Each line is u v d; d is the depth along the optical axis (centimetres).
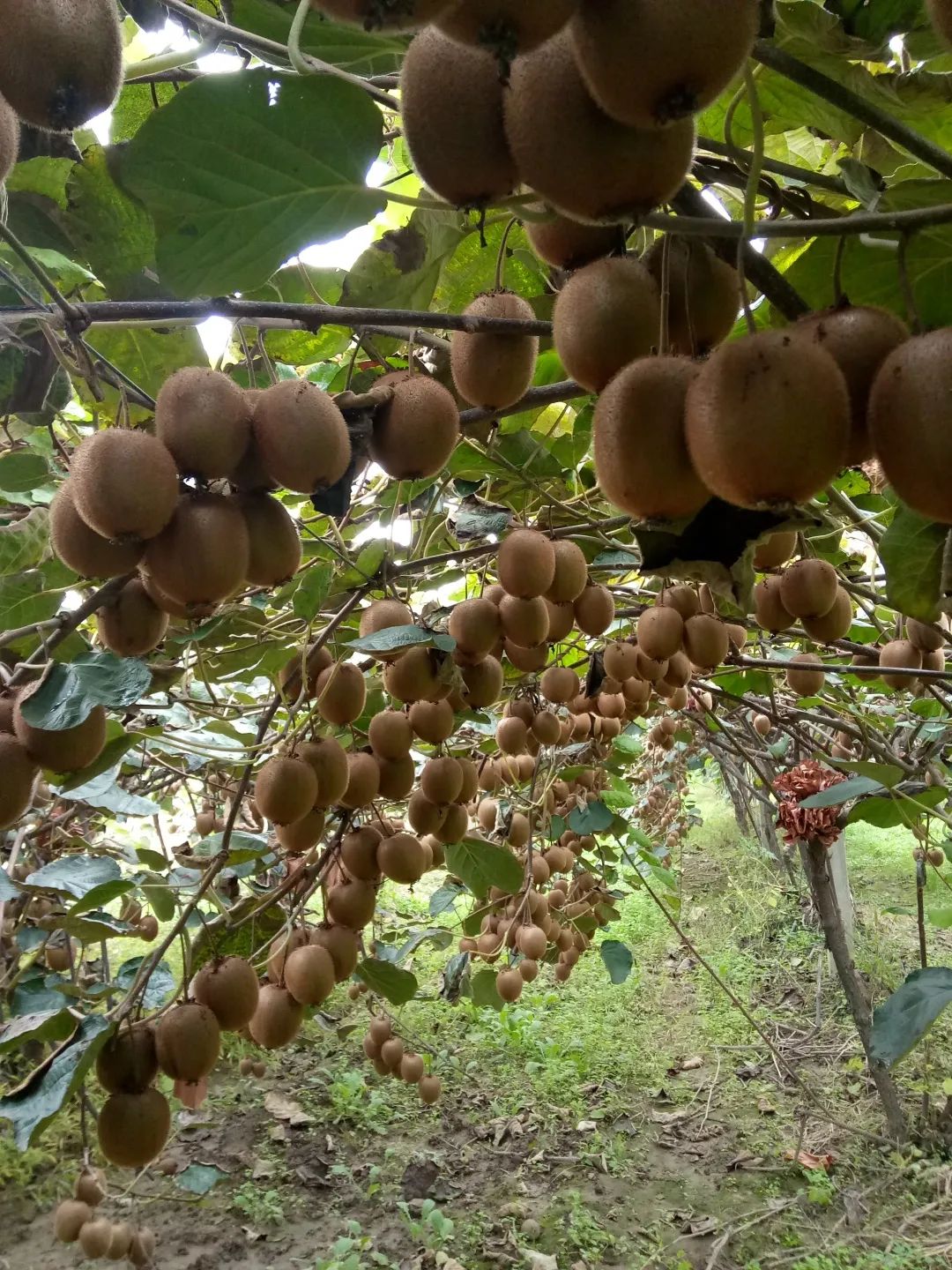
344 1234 305
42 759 100
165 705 189
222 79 67
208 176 72
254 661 188
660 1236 308
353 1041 433
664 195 58
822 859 362
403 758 155
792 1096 388
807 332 61
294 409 83
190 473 83
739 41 48
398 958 301
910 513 100
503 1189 332
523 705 215
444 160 62
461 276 121
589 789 315
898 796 180
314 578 150
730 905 611
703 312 72
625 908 627
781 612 152
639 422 61
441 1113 380
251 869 200
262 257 79
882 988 460
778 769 432
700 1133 365
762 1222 314
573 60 54
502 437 152
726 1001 479
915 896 608
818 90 67
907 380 53
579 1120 373
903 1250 291
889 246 82
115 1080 117
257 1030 147
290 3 83
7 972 227
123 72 66
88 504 78
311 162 73
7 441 166
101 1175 233
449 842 174
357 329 120
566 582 143
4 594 134
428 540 183
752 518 66
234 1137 354
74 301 116
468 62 58
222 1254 291
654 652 172
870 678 260
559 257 78
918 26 77
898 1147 344
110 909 412
